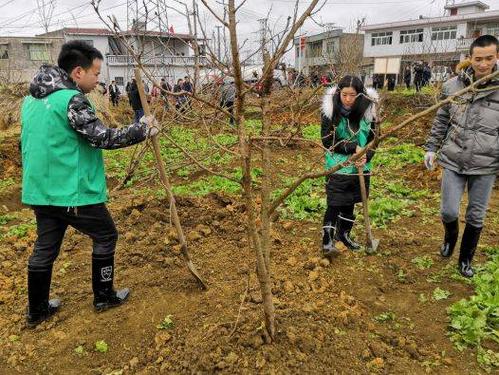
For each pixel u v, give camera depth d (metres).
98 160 3.20
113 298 3.50
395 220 5.34
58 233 3.29
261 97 2.48
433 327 3.26
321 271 4.05
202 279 3.77
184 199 5.59
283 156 9.63
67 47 3.04
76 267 4.23
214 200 5.82
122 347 3.11
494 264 4.01
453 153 3.77
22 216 6.08
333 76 4.02
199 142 9.90
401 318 3.39
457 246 4.58
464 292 3.69
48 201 3.07
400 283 3.88
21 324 3.39
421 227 5.14
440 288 3.77
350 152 3.94
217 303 3.46
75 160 3.04
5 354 3.10
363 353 2.87
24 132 3.11
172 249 4.41
